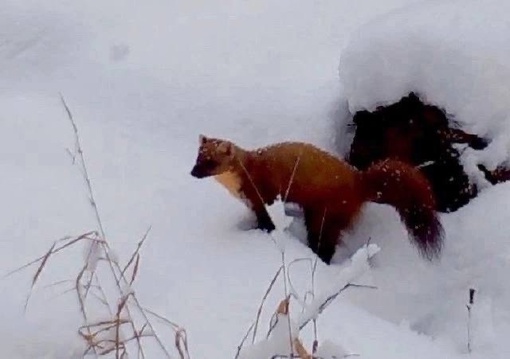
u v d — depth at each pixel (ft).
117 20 23.06
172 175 18.31
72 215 16.16
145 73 21.26
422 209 16.62
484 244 16.33
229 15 22.79
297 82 20.51
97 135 19.54
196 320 13.01
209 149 16.71
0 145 18.90
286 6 22.86
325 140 19.44
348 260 17.10
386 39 18.33
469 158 17.78
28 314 12.55
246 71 20.93
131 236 15.67
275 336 9.89
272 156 16.83
